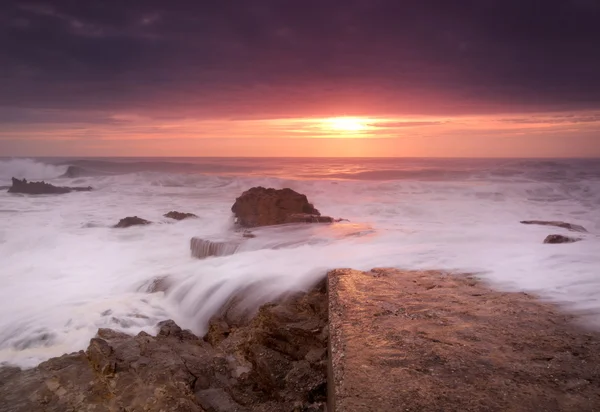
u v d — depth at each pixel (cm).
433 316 393
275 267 699
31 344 605
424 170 5019
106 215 1883
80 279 918
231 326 607
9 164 4466
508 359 304
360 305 425
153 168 6512
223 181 3659
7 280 918
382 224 1383
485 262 639
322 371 394
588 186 2745
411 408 245
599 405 248
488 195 2572
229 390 416
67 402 400
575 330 358
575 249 725
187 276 788
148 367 428
